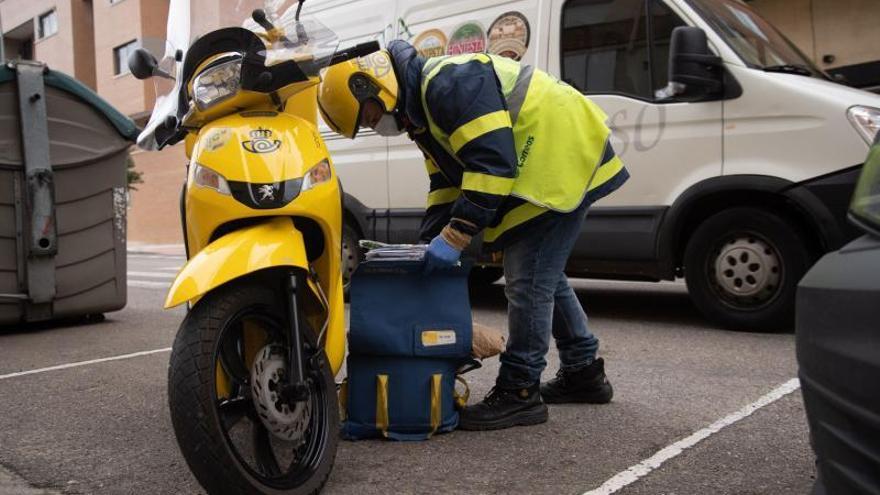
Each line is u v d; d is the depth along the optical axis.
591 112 3.32
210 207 2.68
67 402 4.05
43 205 6.13
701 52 5.18
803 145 5.03
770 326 5.31
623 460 3.01
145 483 2.88
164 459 3.14
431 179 3.58
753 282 5.31
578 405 3.77
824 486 1.79
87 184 6.45
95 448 3.29
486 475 2.88
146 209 28.58
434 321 3.21
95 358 5.17
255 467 2.70
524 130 3.19
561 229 3.32
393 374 3.24
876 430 1.55
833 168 4.93
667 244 5.54
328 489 2.78
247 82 2.79
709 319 5.56
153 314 7.29
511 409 3.43
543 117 3.21
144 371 4.73
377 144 6.97
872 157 1.82
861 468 1.62
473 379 4.34
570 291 3.70
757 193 5.27
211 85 2.83
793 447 3.11
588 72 5.91
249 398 2.67
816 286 1.78
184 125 3.00
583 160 3.24
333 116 3.12
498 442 3.25
